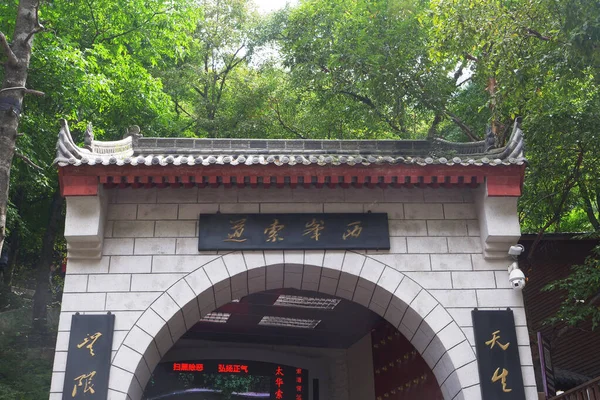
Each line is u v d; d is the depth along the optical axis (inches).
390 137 912.3
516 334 439.8
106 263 445.4
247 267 450.0
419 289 451.5
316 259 454.6
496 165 447.2
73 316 427.2
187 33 1038.4
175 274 445.4
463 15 550.6
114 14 785.6
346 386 735.7
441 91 708.0
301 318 679.1
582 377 627.2
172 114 872.9
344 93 818.8
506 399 422.6
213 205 464.4
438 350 447.8
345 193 474.0
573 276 564.4
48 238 785.6
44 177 685.9
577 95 592.4
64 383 409.7
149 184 447.8
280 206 466.6
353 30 753.6
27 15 473.4
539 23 538.9
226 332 702.5
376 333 680.4
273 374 726.5
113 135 828.0
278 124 989.2
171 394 695.7
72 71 677.3
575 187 693.3
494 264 461.7
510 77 559.5
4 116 438.0
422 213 473.7
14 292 864.9
